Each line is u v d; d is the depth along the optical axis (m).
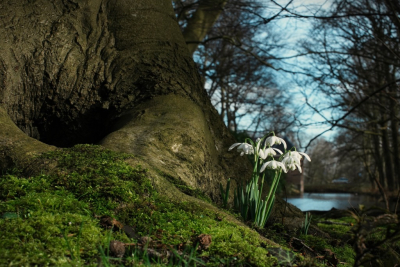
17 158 3.31
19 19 4.96
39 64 5.04
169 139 4.33
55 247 2.14
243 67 18.23
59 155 3.29
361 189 25.05
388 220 2.15
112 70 5.38
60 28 5.20
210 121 5.62
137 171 3.22
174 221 2.79
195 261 2.25
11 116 5.02
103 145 4.08
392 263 2.90
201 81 5.89
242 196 3.78
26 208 2.51
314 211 8.00
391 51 7.60
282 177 14.20
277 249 2.72
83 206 2.72
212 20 11.64
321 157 29.05
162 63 5.48
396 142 16.83
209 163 4.73
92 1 5.53
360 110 13.34
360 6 9.38
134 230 2.62
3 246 2.04
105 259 2.01
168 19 5.94
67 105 5.31
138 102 5.31
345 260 3.39
